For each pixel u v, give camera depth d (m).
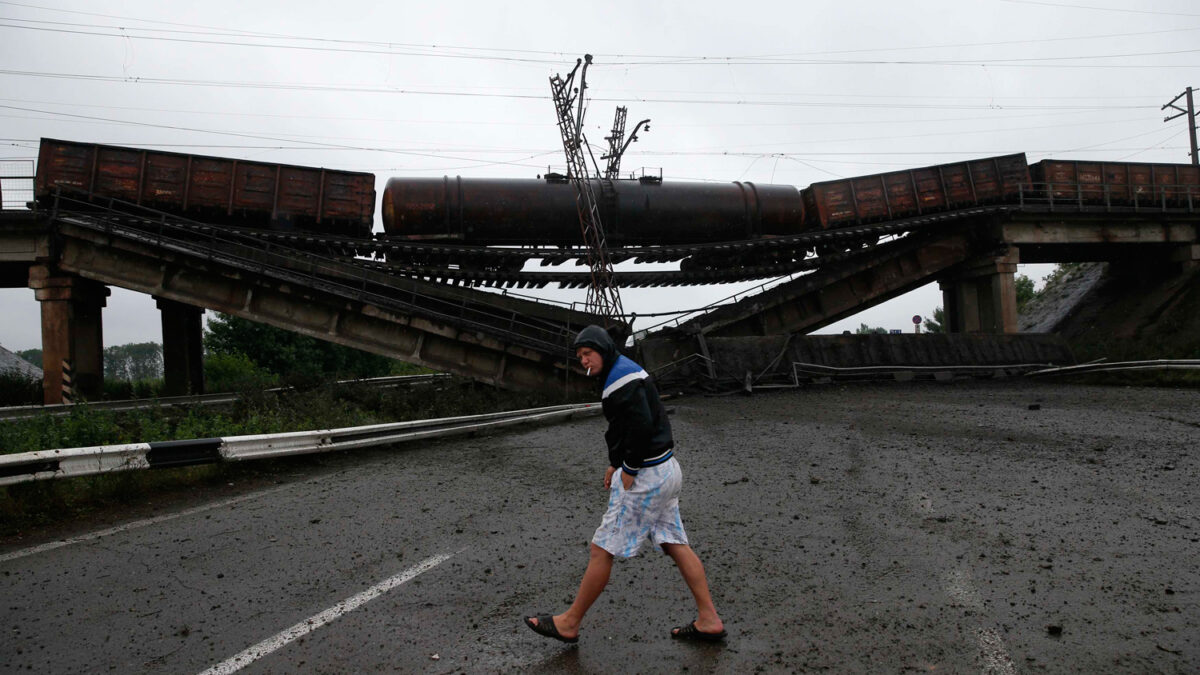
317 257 21.39
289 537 6.27
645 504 3.84
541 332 22.56
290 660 3.82
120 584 5.08
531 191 24.34
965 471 8.45
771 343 21.41
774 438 11.70
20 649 4.01
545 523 6.62
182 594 4.87
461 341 21.59
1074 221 31.70
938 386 20.42
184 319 27.83
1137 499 6.86
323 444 10.67
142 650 3.98
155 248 21.02
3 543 6.14
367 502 7.66
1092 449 9.65
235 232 21.44
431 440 13.13
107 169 21.58
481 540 6.08
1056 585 4.66
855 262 28.36
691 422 14.34
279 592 4.89
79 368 22.67
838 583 4.84
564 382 21.95
